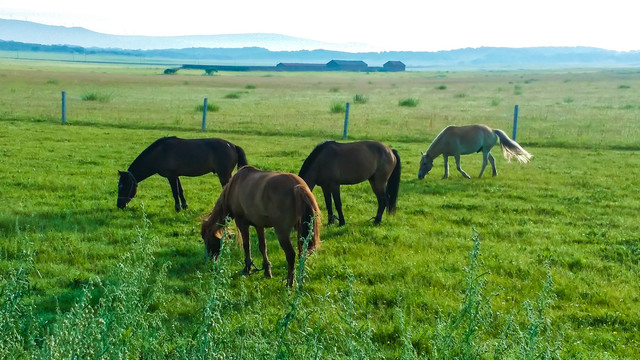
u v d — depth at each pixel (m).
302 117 35.91
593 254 10.45
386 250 10.35
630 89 80.44
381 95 68.00
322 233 11.47
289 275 8.30
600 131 30.33
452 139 17.98
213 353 4.34
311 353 4.86
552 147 25.97
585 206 14.49
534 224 12.63
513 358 5.11
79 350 4.23
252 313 7.25
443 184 17.30
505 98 63.19
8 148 20.73
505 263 9.62
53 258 9.36
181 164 12.80
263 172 8.70
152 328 5.49
